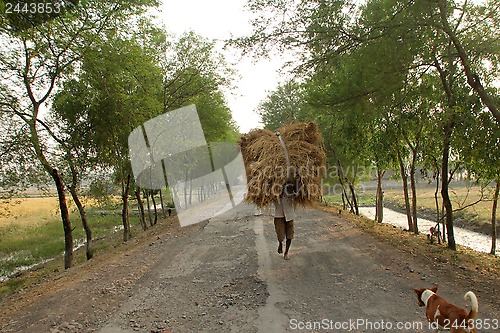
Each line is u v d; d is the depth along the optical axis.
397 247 9.19
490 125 8.23
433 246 10.66
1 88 10.66
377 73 9.70
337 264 7.17
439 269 7.01
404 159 16.31
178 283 6.43
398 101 10.91
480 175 10.13
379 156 13.99
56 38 10.78
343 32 9.46
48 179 12.02
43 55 10.86
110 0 11.73
